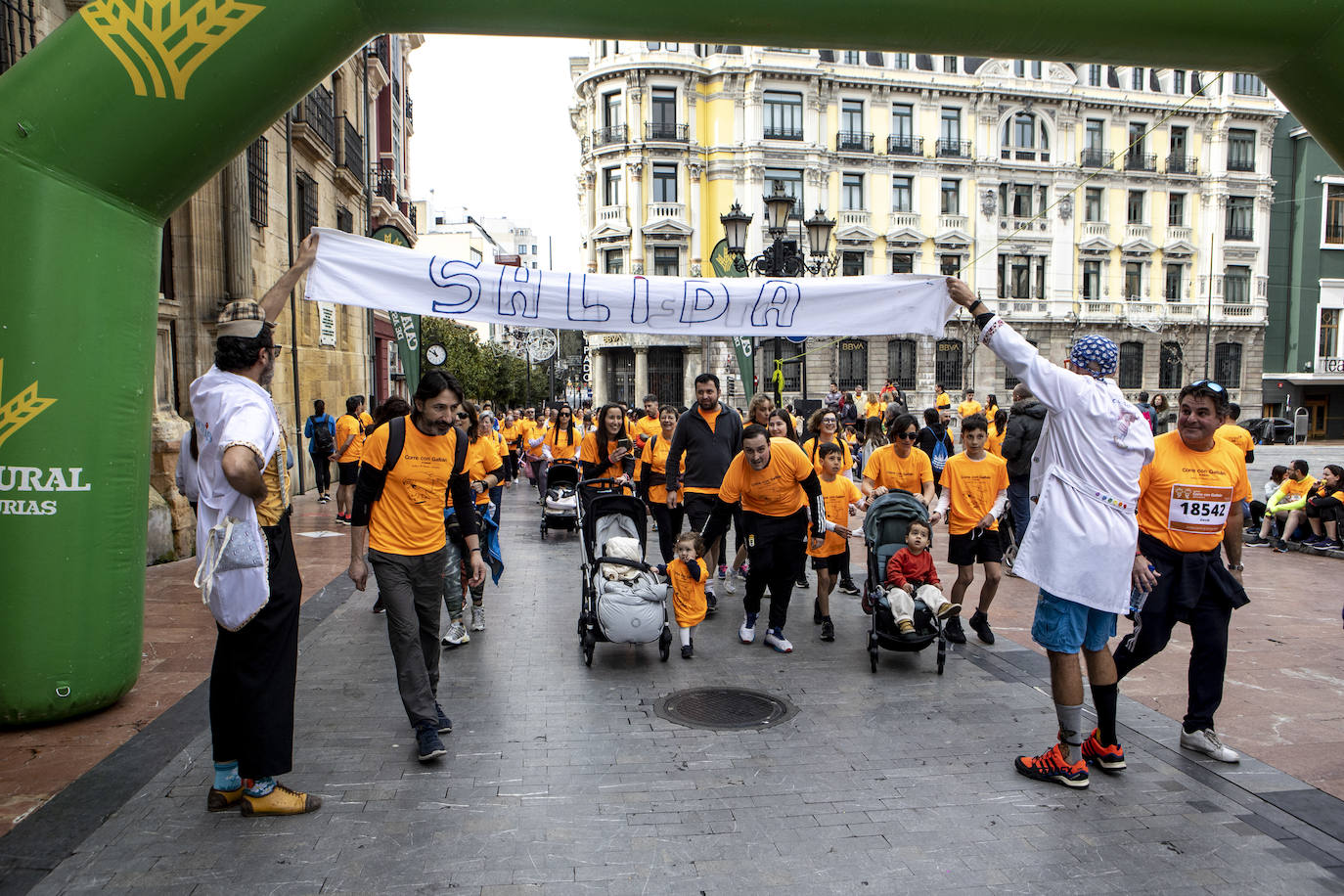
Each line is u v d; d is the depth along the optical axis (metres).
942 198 44.38
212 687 3.69
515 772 4.20
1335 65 4.35
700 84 41.88
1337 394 47.72
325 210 18.59
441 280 5.48
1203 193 46.38
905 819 3.74
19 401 4.49
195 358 11.20
